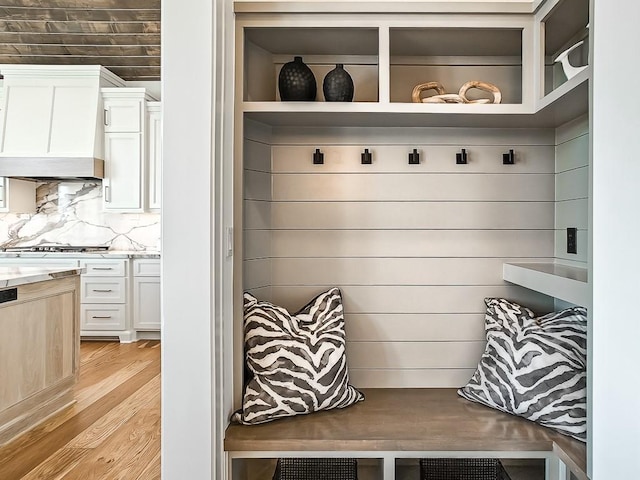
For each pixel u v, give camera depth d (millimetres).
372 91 2377
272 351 2043
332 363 2090
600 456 1476
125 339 5125
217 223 1747
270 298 2383
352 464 2092
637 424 1409
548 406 1881
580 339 1972
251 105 2035
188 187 1655
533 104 2047
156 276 5117
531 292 2406
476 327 2402
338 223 2396
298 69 2053
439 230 2402
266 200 2344
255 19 2018
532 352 1988
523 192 2400
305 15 2006
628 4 1392
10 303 2738
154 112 5242
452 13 1995
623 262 1431
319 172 2391
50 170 5008
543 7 1929
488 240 2404
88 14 4527
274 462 2303
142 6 4398
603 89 1441
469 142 2396
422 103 2125
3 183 5121
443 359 2400
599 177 1457
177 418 1677
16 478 2289
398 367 2398
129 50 5098
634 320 1414
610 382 1457
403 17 2004
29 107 5098
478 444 1820
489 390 2094
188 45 1644
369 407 2143
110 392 3537
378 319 2402
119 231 5629
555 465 1863
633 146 1406
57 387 3160
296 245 2393
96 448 2613
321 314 2230
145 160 5215
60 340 3197
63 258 5066
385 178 2395
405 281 2404
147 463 2434
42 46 5020
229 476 1843
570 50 1893
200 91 1645
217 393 1749
